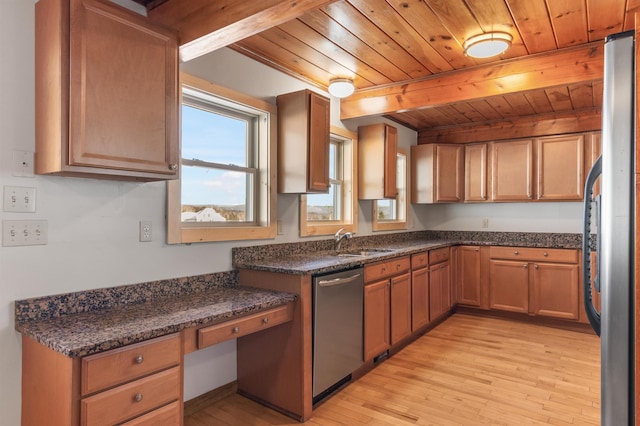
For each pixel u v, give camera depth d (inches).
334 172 147.3
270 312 85.4
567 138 164.2
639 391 39.0
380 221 175.2
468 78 117.1
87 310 73.8
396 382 109.3
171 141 74.0
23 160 66.0
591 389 104.4
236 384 103.8
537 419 89.7
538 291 162.7
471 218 197.5
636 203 38.7
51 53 62.6
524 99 144.5
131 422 58.9
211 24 71.0
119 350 57.7
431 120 178.4
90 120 62.6
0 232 63.8
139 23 69.2
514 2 80.7
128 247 80.8
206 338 72.0
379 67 116.6
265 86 111.6
